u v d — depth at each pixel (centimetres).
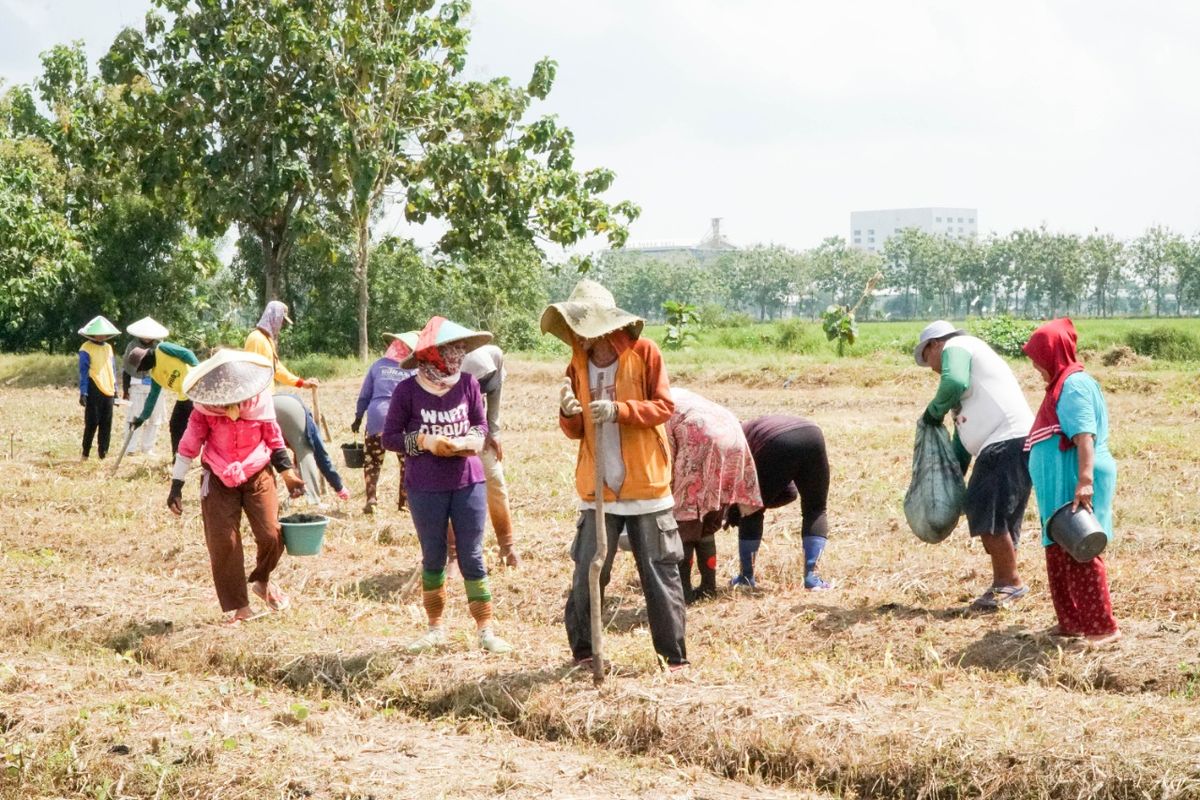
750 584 890
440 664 692
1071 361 707
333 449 1745
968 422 791
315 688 695
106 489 1373
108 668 720
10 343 4522
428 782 548
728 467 802
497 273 4856
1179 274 14738
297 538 851
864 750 559
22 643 782
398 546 1085
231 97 3656
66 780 557
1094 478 702
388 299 4766
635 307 18138
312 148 3828
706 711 600
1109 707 590
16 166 3681
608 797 533
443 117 3916
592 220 4025
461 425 713
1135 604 784
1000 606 783
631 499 655
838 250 19275
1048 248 15825
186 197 4169
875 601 831
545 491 1315
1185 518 1072
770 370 2994
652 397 645
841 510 1163
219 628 782
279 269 4175
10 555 1045
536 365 3378
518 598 882
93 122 4138
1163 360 3112
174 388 1441
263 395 819
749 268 18988
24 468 1551
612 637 765
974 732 560
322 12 3753
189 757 566
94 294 4419
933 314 18588
